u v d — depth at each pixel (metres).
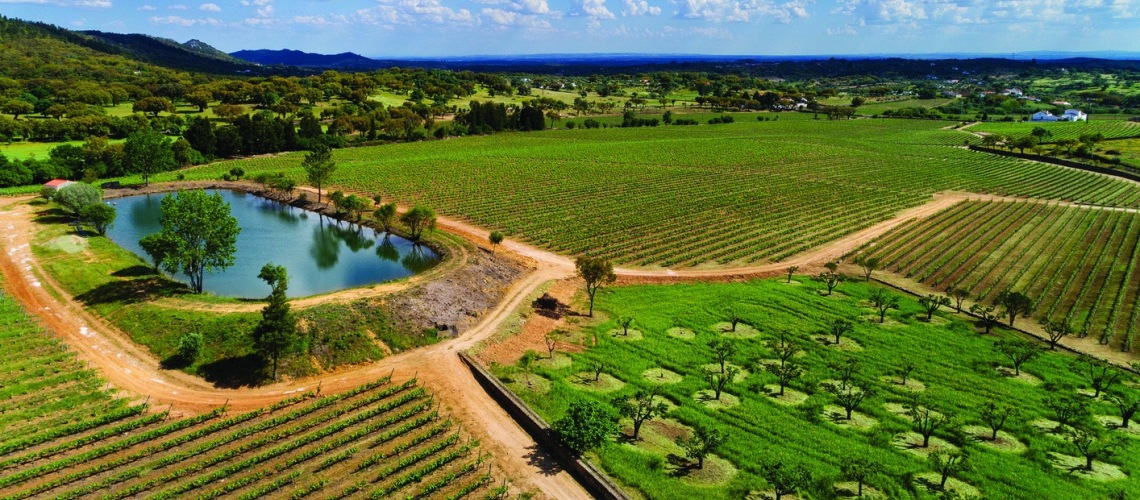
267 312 64.12
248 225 133.50
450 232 122.69
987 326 81.25
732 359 72.25
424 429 58.00
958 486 50.88
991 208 151.62
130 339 71.44
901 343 76.38
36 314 77.25
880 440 56.66
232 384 64.06
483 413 61.06
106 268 92.94
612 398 63.06
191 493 48.47
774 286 96.88
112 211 113.69
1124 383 67.75
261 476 50.25
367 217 135.12
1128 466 53.19
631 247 117.62
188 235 81.94
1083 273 103.50
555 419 59.06
